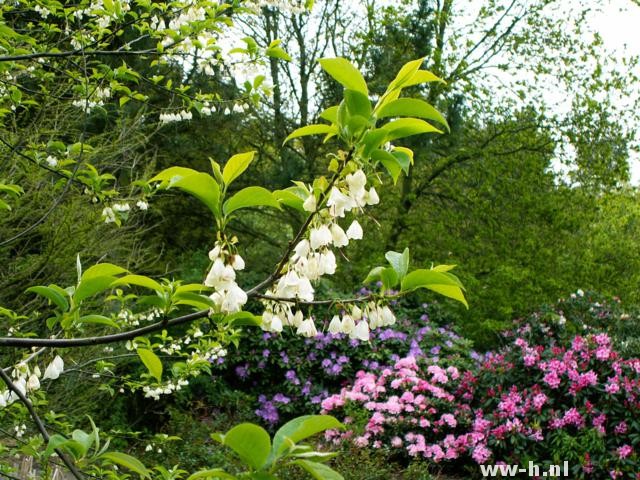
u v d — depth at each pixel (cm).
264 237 1375
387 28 1273
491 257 1080
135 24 462
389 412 711
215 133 1209
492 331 995
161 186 164
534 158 1140
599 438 581
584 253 1098
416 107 162
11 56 356
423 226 1271
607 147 1205
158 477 252
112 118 867
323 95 1293
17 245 644
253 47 441
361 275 1116
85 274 177
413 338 888
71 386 599
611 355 632
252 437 113
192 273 1036
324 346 891
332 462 610
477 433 639
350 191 167
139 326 707
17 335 448
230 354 909
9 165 549
